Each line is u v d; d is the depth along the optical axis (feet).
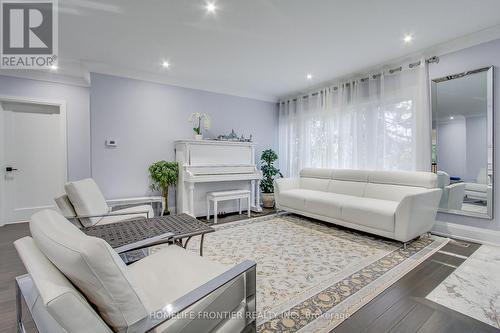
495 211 9.20
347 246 9.15
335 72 13.14
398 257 8.12
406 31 9.05
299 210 13.05
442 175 10.47
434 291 6.08
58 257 2.60
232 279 3.32
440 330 4.76
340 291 6.13
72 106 13.46
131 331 2.66
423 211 9.11
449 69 10.20
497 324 4.91
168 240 5.80
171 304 2.80
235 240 9.84
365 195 12.05
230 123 16.21
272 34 9.21
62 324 2.28
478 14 7.99
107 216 8.09
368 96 12.91
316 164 15.72
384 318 5.11
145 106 13.34
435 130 10.63
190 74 13.51
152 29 8.81
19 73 12.05
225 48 10.33
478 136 9.54
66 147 13.35
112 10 7.65
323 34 9.23
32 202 13.08
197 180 12.69
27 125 12.92
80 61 11.60
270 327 4.85
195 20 8.26
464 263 7.61
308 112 16.31
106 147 12.42
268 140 18.03
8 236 10.51
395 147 11.84
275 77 13.94
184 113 14.49
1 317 5.17
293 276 6.91
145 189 13.43
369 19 8.25
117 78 12.59
